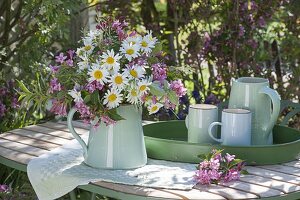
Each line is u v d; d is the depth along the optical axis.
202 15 4.63
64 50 4.38
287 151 2.44
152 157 2.50
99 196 3.45
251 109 2.54
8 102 4.02
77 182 2.25
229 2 4.58
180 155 2.45
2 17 4.41
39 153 2.58
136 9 4.88
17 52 4.29
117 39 2.42
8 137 2.84
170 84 2.35
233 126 2.46
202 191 2.12
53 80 2.31
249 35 4.63
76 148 2.65
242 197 2.06
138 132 2.38
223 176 2.23
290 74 4.78
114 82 2.25
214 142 2.52
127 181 2.21
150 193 2.10
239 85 2.56
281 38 4.86
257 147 2.40
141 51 2.35
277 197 2.08
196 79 4.72
